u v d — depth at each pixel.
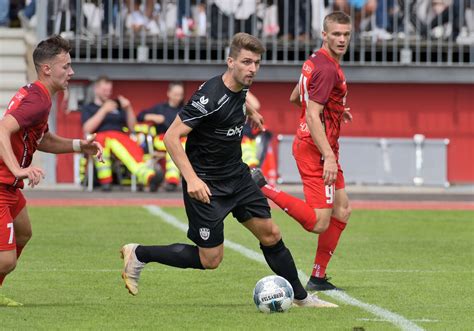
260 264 26.09
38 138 18.44
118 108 47.19
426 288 22.38
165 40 52.50
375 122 54.03
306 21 53.31
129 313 18.52
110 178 47.34
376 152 52.84
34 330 16.64
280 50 54.38
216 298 20.75
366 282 23.33
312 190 21.36
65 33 53.28
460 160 54.16
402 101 54.03
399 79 53.06
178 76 53.12
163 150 48.09
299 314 18.52
